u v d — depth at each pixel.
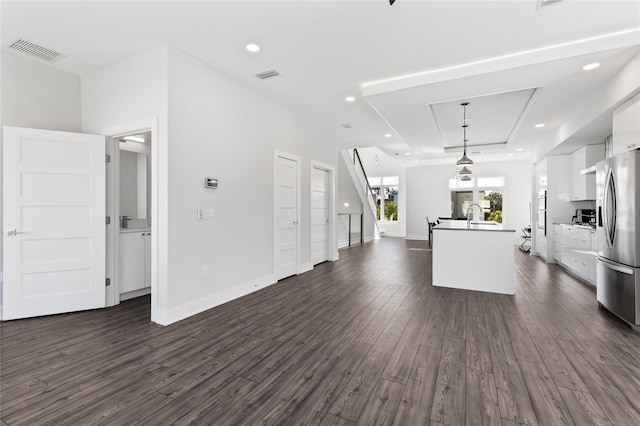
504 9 2.46
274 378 2.08
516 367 2.21
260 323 3.08
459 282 4.45
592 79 3.45
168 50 3.06
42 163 3.21
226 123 3.78
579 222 5.90
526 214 9.90
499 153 8.30
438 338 2.71
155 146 3.10
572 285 4.62
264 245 4.50
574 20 2.58
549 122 5.17
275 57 3.33
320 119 5.55
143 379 2.06
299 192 5.38
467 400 1.83
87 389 1.94
